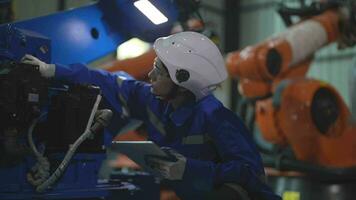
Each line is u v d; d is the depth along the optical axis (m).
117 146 1.25
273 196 1.33
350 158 2.63
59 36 1.42
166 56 1.32
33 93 1.00
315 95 2.54
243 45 6.85
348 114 2.65
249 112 2.86
